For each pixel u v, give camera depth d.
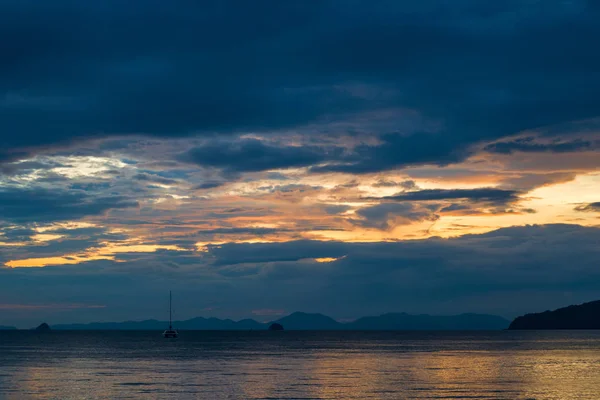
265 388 67.56
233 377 79.75
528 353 141.50
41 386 69.81
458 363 107.31
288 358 122.62
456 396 61.12
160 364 104.69
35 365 103.00
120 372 87.75
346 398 59.88
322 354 138.75
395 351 154.00
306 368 95.56
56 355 134.62
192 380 75.88
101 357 126.12
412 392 64.25
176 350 159.00
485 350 158.12
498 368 95.62
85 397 60.75
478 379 77.56
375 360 116.06
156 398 60.03
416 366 100.19
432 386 69.50
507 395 61.84
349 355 134.38
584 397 60.47
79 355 134.62
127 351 154.00
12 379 77.88
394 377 80.31
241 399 59.31
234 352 148.38
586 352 145.38
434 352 148.00
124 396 61.41
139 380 75.94
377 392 64.25
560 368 95.44
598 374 84.50
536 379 77.50
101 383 72.56
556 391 64.81
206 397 60.69
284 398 59.97
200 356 130.00
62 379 77.50
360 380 76.19
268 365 102.06
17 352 149.25
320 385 70.56
